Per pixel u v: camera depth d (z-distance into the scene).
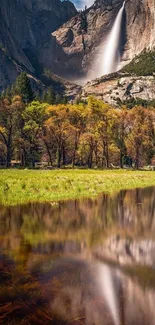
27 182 31.25
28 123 77.81
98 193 28.42
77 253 10.22
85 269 8.68
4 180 32.12
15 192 24.52
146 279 8.09
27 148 83.81
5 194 23.59
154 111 89.12
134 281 7.92
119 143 88.62
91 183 34.72
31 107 79.62
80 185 31.91
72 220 15.78
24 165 81.38
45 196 23.91
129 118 85.56
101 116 81.56
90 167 82.56
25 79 116.00
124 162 116.56
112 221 15.77
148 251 10.59
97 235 12.74
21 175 41.22
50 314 6.25
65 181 33.81
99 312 6.36
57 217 16.47
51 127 77.94
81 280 7.84
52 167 75.19
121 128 86.12
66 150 91.81
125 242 11.76
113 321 6.07
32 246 10.92
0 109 78.12
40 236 12.36
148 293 7.25
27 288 7.31
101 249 10.76
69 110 79.75
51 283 7.62
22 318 6.09
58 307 6.49
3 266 8.75
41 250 10.46
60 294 7.04
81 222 15.33
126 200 24.34
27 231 13.16
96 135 81.88
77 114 80.19
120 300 6.88
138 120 85.75
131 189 33.69
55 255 9.94
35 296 6.93
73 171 58.47
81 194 26.47
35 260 9.35
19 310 6.36
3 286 7.39
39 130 81.94
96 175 47.28
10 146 83.50
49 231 13.25
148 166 100.50
